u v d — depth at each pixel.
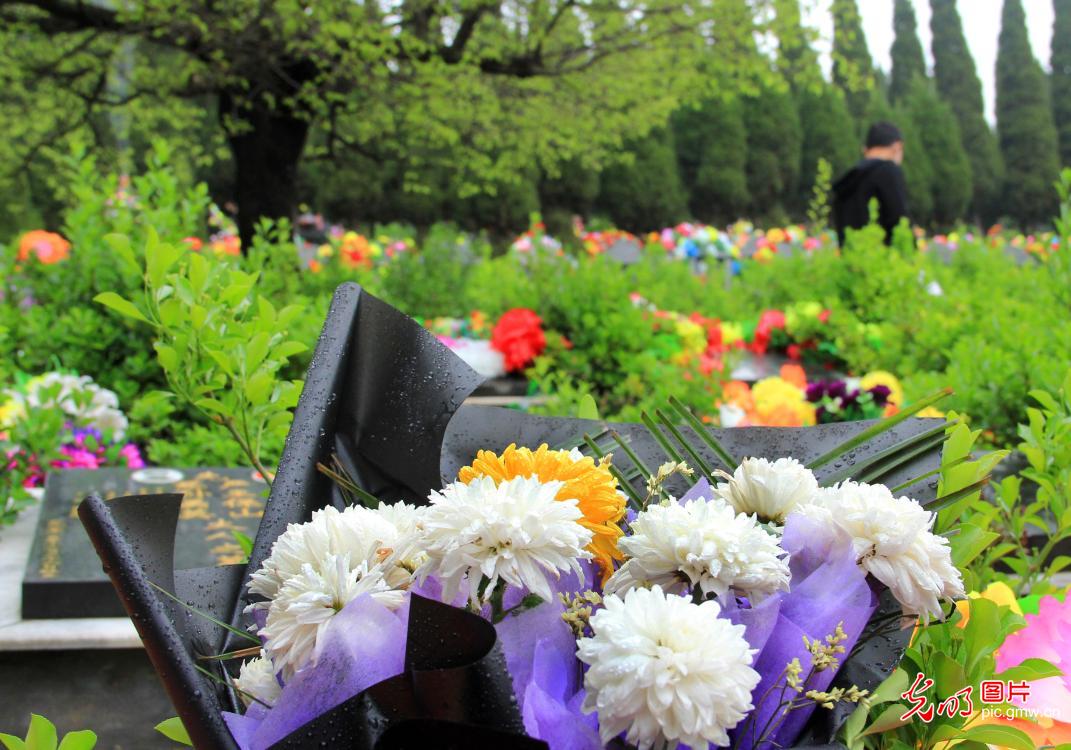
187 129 13.76
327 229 20.88
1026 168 38.09
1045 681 0.96
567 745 0.67
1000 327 4.43
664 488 0.99
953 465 0.94
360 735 0.65
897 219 8.54
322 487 0.96
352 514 0.77
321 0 7.80
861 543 0.73
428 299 10.75
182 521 2.85
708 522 0.69
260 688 0.78
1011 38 38.34
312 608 0.69
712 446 0.95
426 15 9.16
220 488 3.15
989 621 0.90
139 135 14.86
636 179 28.44
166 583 0.80
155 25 7.75
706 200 30.61
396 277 10.70
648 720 0.60
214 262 1.90
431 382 1.00
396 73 8.98
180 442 3.90
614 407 5.60
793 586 0.75
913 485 0.96
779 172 31.64
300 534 0.76
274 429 1.80
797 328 6.91
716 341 6.57
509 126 10.80
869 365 6.49
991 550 1.58
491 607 0.71
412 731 0.63
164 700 2.44
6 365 4.16
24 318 4.46
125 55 10.41
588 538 0.66
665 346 5.84
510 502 0.66
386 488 1.00
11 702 2.38
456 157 11.49
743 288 9.20
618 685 0.60
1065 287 4.42
